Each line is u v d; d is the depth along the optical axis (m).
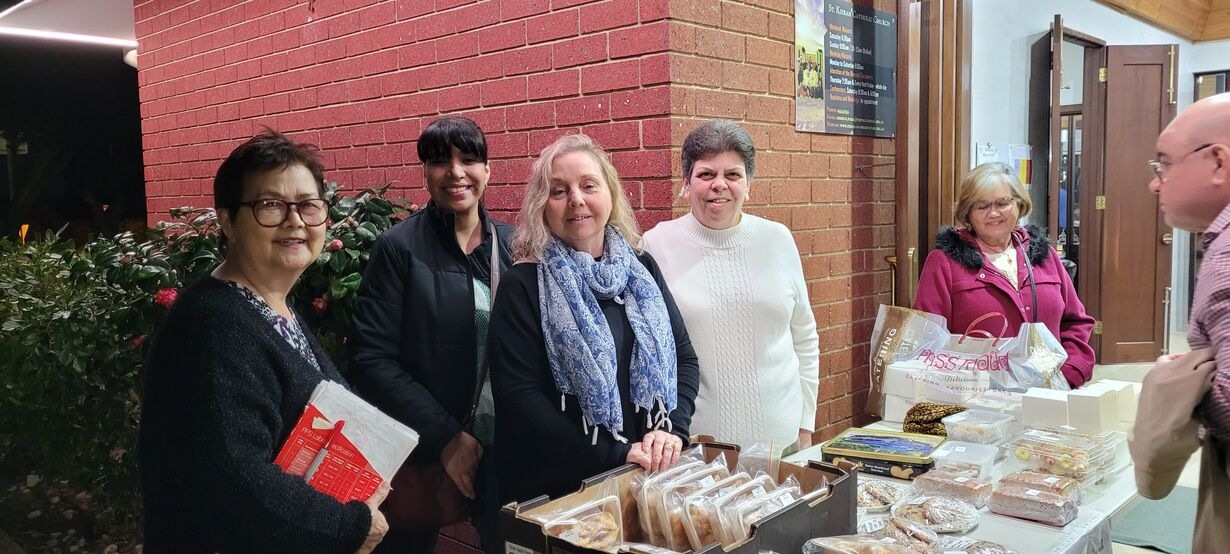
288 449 1.47
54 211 6.20
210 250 2.96
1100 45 6.61
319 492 1.46
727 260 2.42
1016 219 2.99
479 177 2.49
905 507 1.86
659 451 1.74
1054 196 5.67
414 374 2.45
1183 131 1.54
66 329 3.32
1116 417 2.32
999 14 5.00
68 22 5.71
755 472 1.77
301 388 1.50
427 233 2.50
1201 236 1.58
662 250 2.47
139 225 5.80
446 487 2.54
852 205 3.88
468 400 2.47
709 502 1.53
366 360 2.40
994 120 5.05
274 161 1.52
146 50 5.73
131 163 6.58
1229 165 1.47
